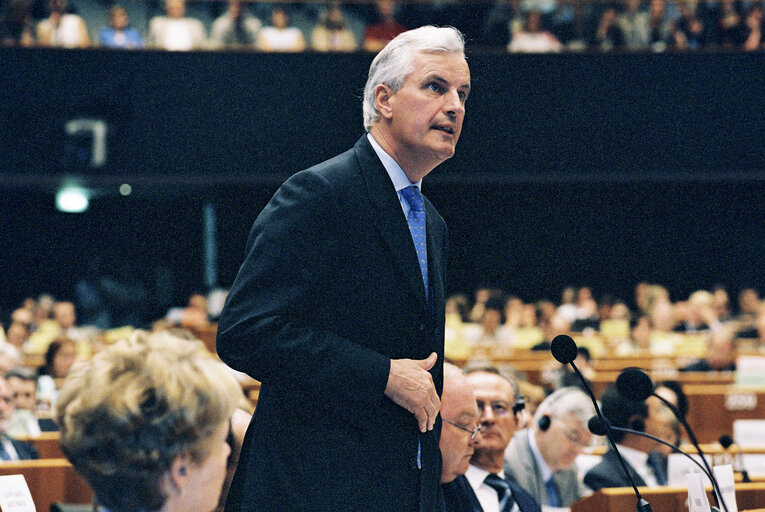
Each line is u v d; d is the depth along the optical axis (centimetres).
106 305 3012
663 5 2209
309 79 2162
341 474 347
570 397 718
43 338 2003
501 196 2888
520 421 609
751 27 2209
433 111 368
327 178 361
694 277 2894
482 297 2323
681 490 557
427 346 368
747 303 2462
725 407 1330
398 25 2156
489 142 2195
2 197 3108
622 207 2895
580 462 823
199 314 2128
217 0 2138
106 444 227
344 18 2147
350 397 341
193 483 239
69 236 3175
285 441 352
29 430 1027
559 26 2202
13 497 408
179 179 2158
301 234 351
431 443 367
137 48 2116
